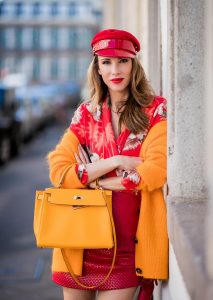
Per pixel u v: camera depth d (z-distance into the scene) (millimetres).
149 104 2779
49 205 2691
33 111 22438
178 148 2633
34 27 62000
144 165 2686
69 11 62094
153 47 4051
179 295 2410
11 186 11516
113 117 2842
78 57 61969
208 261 1706
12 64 62188
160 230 2727
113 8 11820
